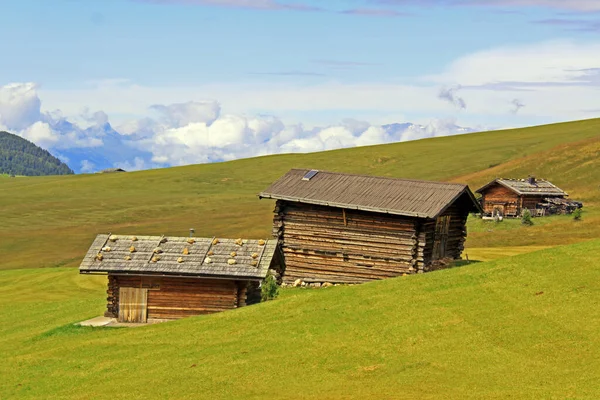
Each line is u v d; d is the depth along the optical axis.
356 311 34.38
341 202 49.41
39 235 105.19
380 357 28.77
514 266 37.69
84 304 49.69
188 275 40.50
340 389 25.95
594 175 105.69
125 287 41.72
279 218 51.69
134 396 27.58
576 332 28.67
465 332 30.09
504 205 88.19
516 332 29.44
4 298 57.56
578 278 34.44
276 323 34.53
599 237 72.75
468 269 38.50
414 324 31.62
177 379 28.88
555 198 88.88
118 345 34.91
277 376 28.02
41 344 37.88
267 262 41.16
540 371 25.77
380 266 48.66
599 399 22.66
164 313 41.31
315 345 30.86
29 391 29.95
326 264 50.25
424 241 47.69
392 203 48.69
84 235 104.50
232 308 40.75
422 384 25.61
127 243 43.09
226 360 30.45
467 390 24.64
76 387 29.62
